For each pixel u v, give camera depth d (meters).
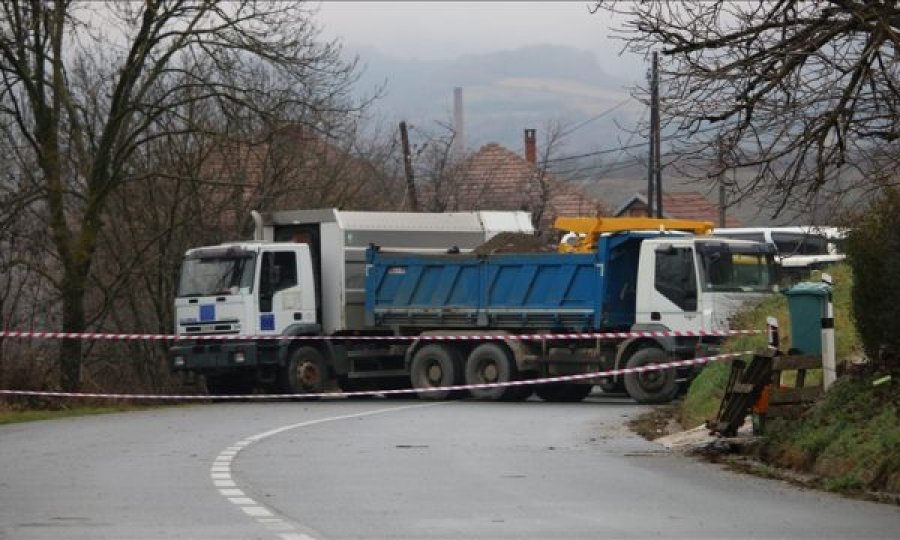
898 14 29.52
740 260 58.41
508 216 72.88
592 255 59.56
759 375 34.66
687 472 31.38
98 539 21.23
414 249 69.06
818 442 31.02
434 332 64.12
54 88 64.19
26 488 28.05
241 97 65.50
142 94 64.75
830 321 35.03
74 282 65.00
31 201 65.44
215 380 66.94
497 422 47.16
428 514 24.27
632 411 53.16
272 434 41.88
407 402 61.66
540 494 27.22
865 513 24.69
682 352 57.44
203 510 24.69
